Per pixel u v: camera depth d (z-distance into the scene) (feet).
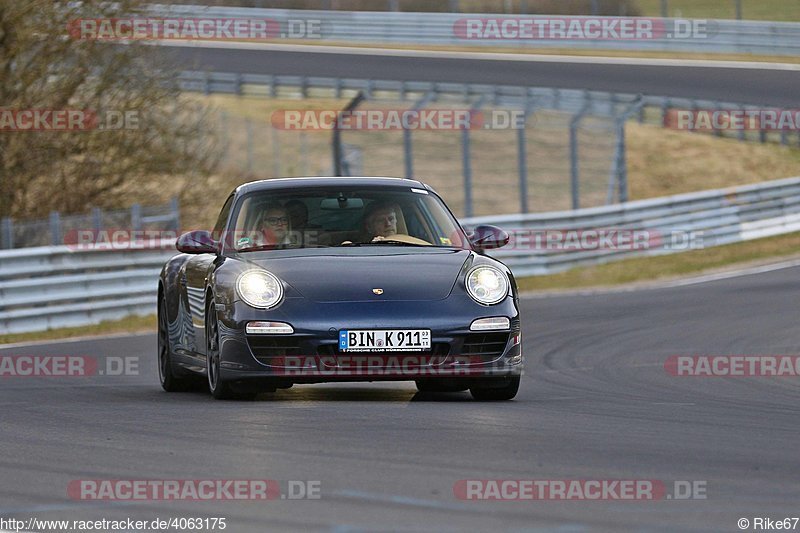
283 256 88.84
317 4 483.51
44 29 237.25
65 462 61.72
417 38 456.86
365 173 346.13
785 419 79.46
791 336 142.51
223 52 438.40
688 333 147.23
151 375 117.50
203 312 91.20
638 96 278.67
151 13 247.70
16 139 239.30
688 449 65.10
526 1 474.90
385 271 85.81
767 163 376.89
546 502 50.37
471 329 82.74
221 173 312.91
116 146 249.14
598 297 196.85
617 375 110.73
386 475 56.44
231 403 85.15
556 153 367.45
